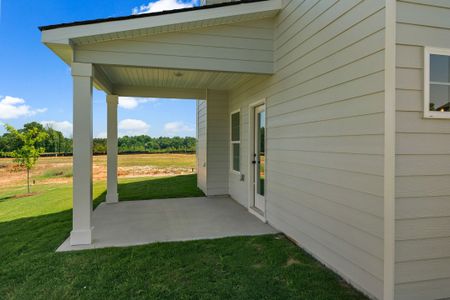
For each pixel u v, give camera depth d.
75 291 2.45
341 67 2.70
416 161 2.18
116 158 6.43
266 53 4.23
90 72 3.61
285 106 3.93
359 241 2.46
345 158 2.64
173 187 8.75
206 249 3.43
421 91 2.19
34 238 3.89
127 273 2.78
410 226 2.16
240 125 6.12
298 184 3.58
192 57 3.91
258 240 3.77
